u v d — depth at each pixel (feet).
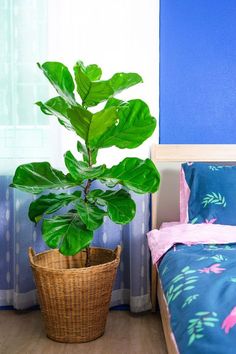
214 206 7.01
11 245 8.15
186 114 8.39
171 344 4.56
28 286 7.98
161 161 8.17
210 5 8.30
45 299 6.72
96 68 7.14
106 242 8.14
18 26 7.66
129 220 6.49
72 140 7.96
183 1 8.29
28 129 7.82
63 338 6.81
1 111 7.79
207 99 8.39
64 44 7.85
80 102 7.87
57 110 6.89
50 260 7.47
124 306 8.36
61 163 7.94
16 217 7.73
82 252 7.59
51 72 6.75
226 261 5.28
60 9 7.79
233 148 8.14
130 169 6.85
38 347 6.66
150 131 6.86
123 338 7.02
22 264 7.81
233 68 8.36
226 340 3.13
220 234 6.35
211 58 8.36
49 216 7.99
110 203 6.72
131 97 7.98
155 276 7.97
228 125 8.41
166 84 8.36
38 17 7.72
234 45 8.34
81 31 7.87
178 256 5.65
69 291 6.55
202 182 7.27
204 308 3.75
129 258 8.12
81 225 6.55
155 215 8.14
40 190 6.61
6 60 7.72
